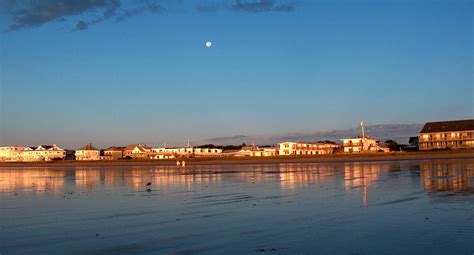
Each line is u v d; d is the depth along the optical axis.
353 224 17.19
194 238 15.59
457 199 23.11
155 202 26.58
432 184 32.06
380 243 13.99
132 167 100.31
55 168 107.19
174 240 15.35
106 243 15.16
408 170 51.44
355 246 13.74
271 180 42.97
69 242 15.47
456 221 16.98
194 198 28.22
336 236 15.15
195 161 139.25
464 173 41.91
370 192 28.39
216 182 42.25
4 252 14.28
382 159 102.56
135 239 15.66
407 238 14.51
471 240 13.95
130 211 22.78
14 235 16.92
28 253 14.11
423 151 129.62
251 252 13.41
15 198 31.22
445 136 141.00
